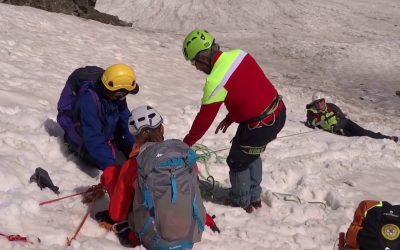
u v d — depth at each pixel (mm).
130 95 8711
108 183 4516
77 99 5402
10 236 3943
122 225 4402
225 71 4762
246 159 5145
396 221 3330
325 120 9055
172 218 3852
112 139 5684
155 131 4219
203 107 4836
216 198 5703
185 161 3924
